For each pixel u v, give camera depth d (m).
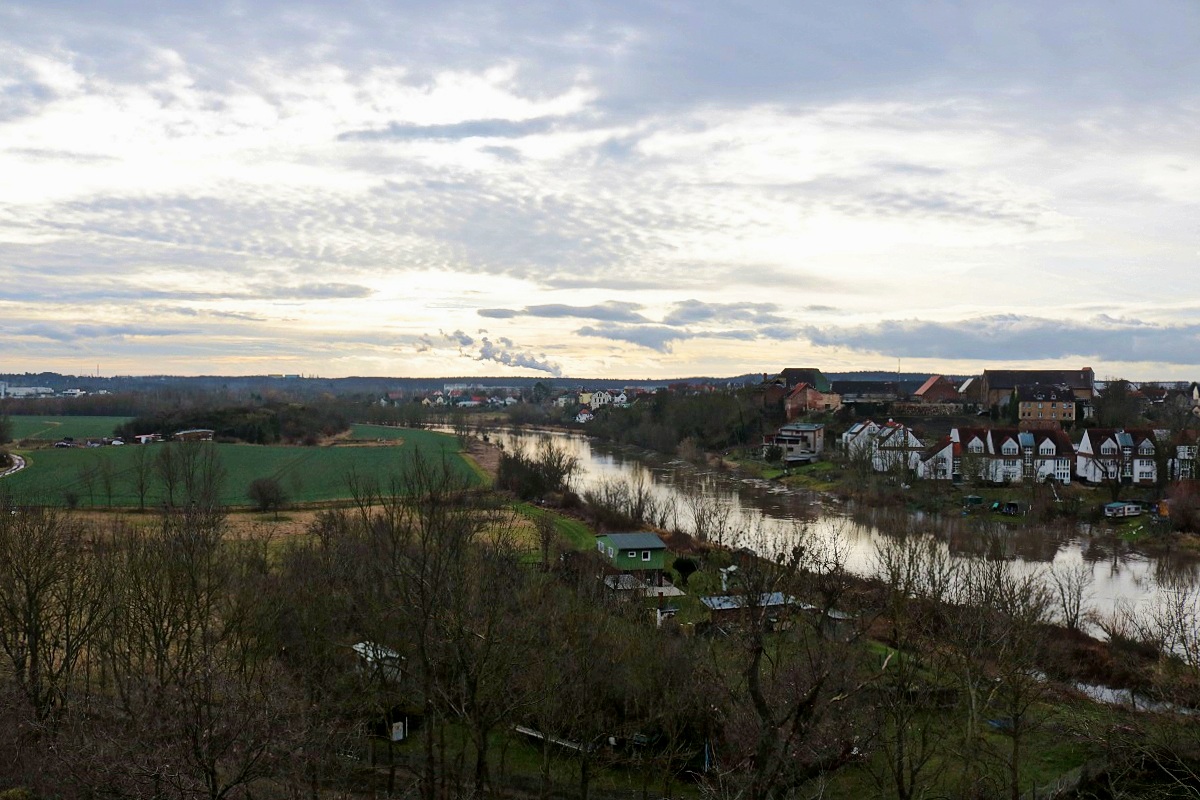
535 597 48.12
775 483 169.50
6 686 41.59
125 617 46.38
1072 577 90.88
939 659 50.84
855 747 36.50
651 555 83.06
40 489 128.62
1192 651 58.16
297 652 47.91
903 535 83.25
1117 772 45.50
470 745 49.41
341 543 56.34
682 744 45.84
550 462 136.62
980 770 44.91
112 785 27.59
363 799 41.59
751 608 33.97
